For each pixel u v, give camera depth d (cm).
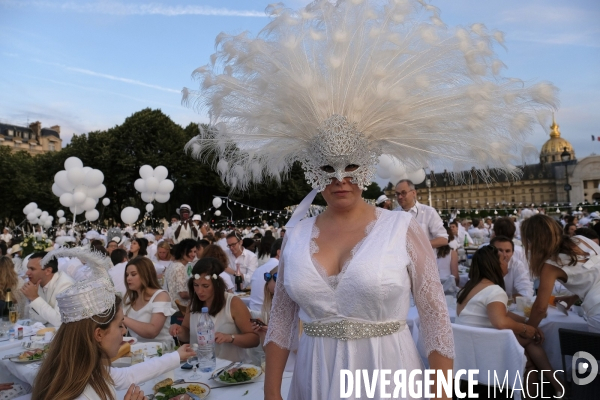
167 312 394
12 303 492
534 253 362
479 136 162
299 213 172
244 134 181
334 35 166
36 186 3756
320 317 152
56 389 181
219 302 357
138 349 305
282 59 169
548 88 154
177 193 3550
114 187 3262
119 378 242
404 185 516
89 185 1300
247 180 199
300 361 158
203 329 314
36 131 8375
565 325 378
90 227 2697
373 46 165
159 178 1500
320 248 155
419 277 150
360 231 155
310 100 167
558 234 355
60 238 1257
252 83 175
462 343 354
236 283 701
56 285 471
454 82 167
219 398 244
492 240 475
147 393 255
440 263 608
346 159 156
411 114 165
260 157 192
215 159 195
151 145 3284
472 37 162
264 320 411
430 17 168
